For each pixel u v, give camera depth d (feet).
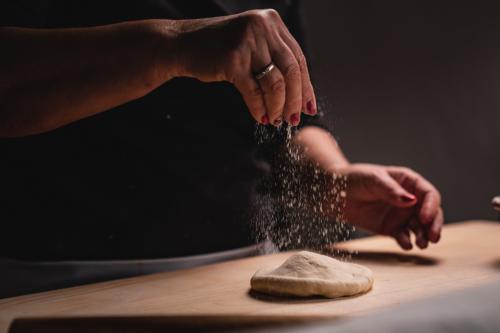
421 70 5.26
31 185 2.65
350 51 4.99
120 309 2.05
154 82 2.15
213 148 2.93
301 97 2.02
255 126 3.05
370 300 2.07
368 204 2.99
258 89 1.96
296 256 2.29
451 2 5.30
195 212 2.93
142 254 2.82
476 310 1.30
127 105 2.69
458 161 5.48
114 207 2.74
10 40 2.14
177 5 2.85
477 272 2.39
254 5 3.19
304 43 3.45
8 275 2.51
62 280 2.55
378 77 5.10
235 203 3.05
